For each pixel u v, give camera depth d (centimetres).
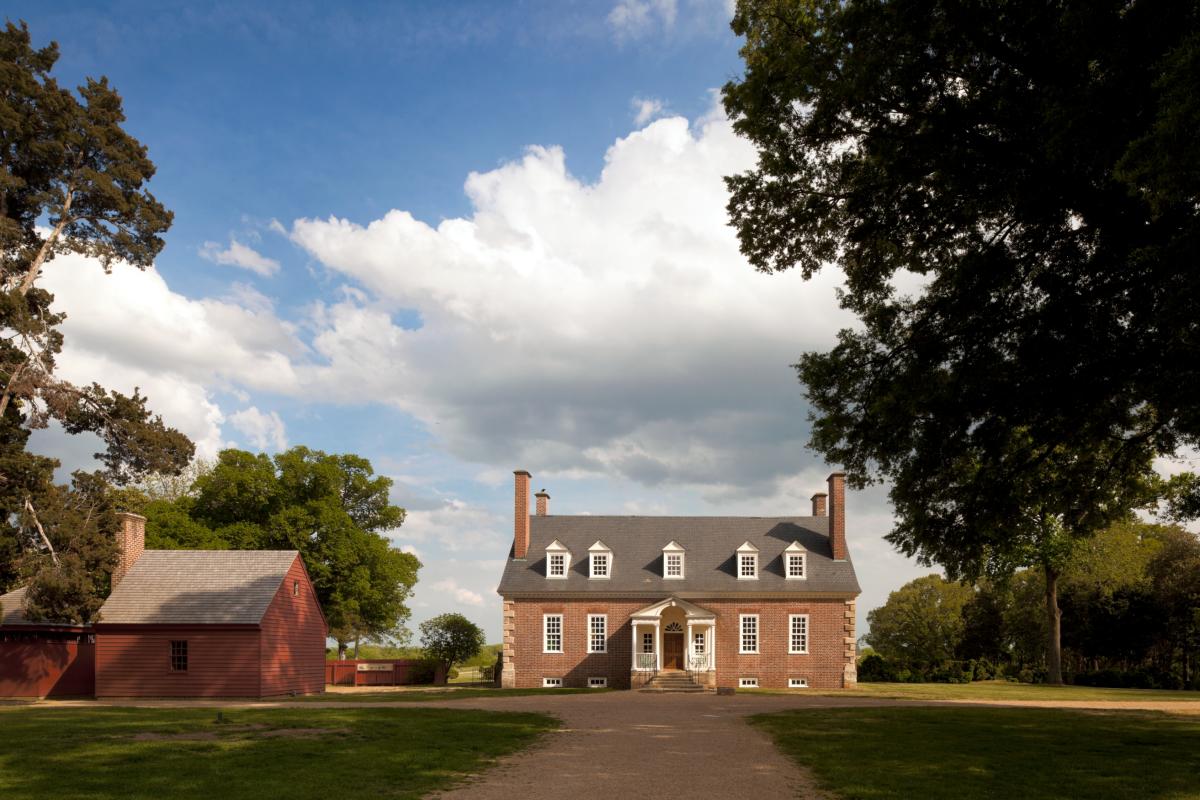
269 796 1219
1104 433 1856
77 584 2956
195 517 5466
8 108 3053
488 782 1362
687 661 4369
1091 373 1639
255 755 1557
